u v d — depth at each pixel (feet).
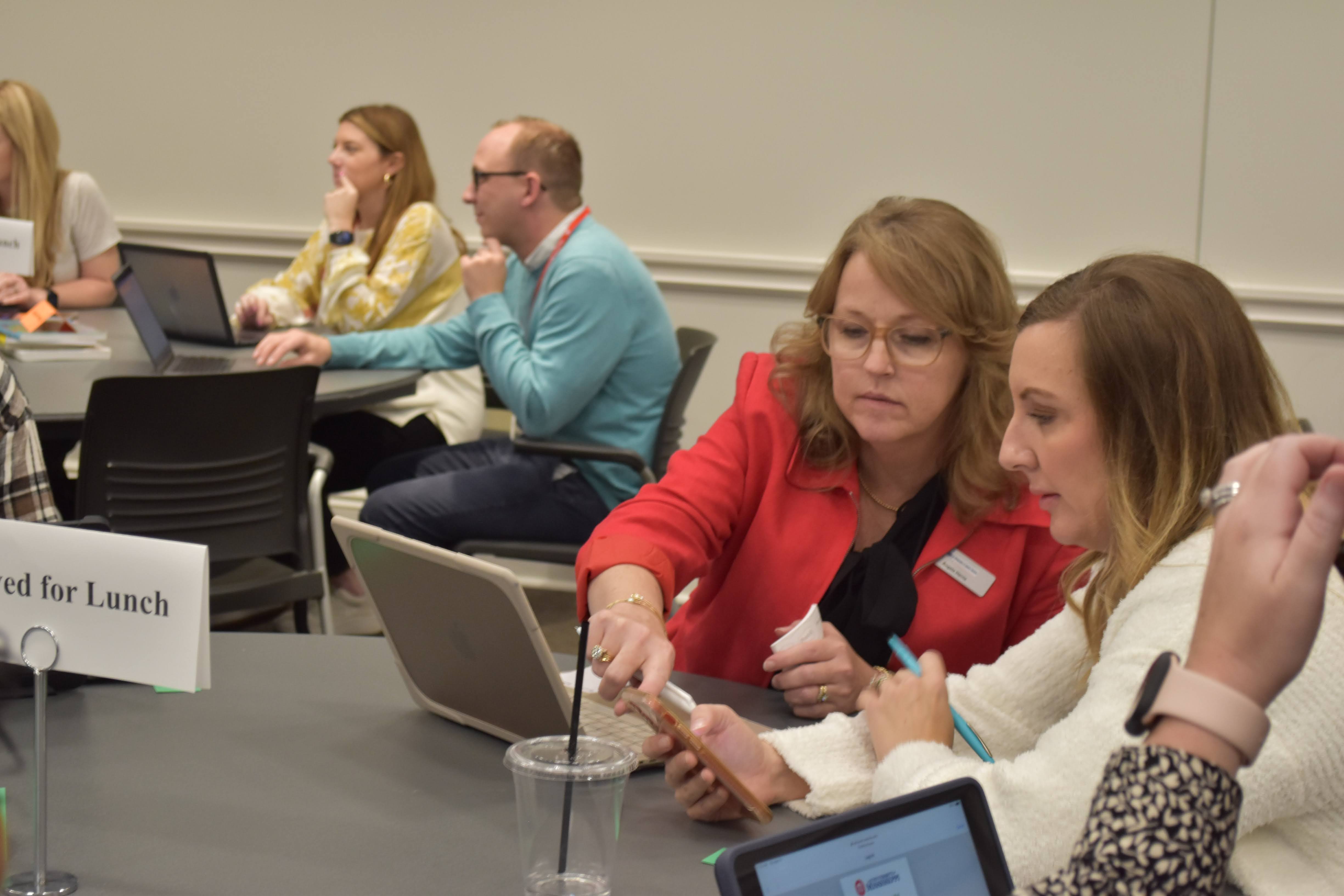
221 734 4.09
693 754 3.44
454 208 15.58
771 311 14.55
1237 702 1.79
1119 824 1.83
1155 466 3.11
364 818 3.48
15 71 16.60
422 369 10.57
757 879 2.28
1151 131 13.05
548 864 2.94
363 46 15.55
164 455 7.77
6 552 3.24
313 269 12.46
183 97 16.25
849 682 4.41
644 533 4.95
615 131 14.79
